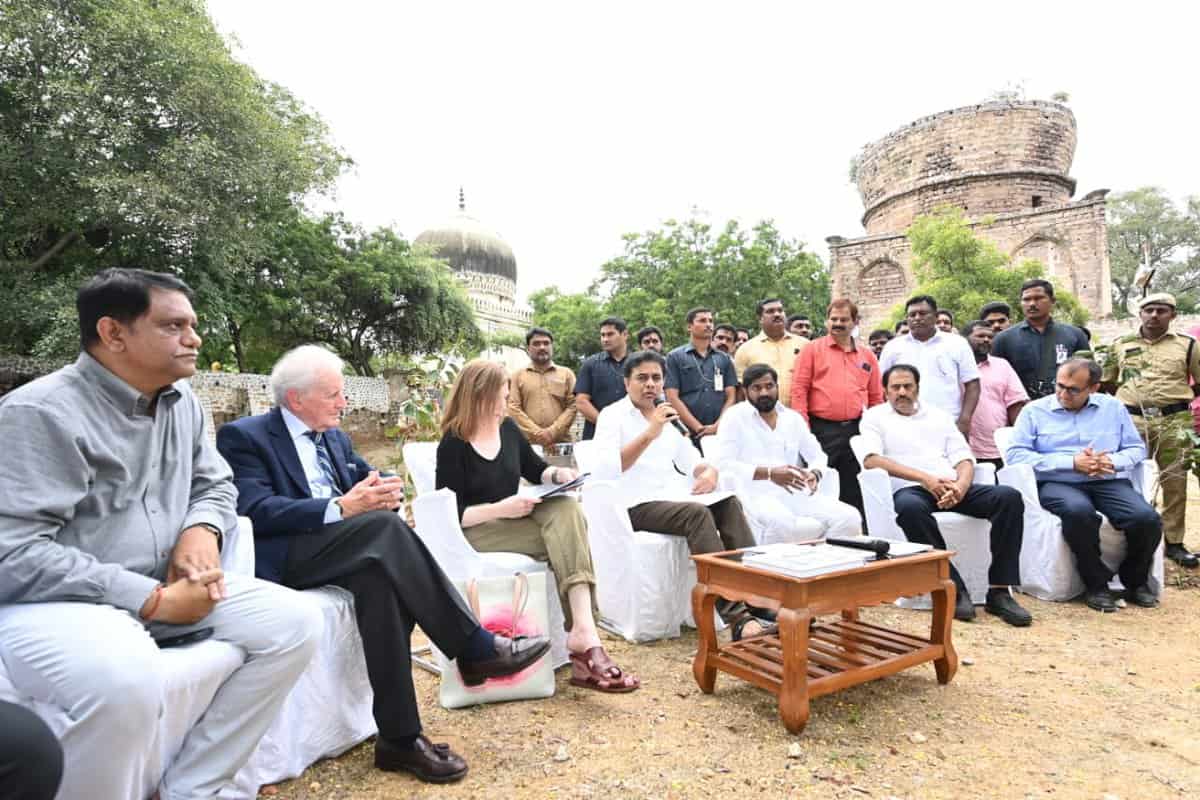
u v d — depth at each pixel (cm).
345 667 237
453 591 240
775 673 260
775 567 254
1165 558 506
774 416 439
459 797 206
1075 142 2891
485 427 318
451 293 2183
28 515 170
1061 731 247
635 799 203
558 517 298
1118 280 4075
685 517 344
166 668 172
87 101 1116
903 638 296
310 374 262
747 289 2600
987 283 1908
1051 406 455
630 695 283
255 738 194
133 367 192
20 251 1330
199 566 196
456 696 271
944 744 237
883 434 444
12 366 1208
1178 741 239
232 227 1315
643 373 388
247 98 1264
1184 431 479
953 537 411
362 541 227
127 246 1331
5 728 126
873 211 3102
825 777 215
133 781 163
